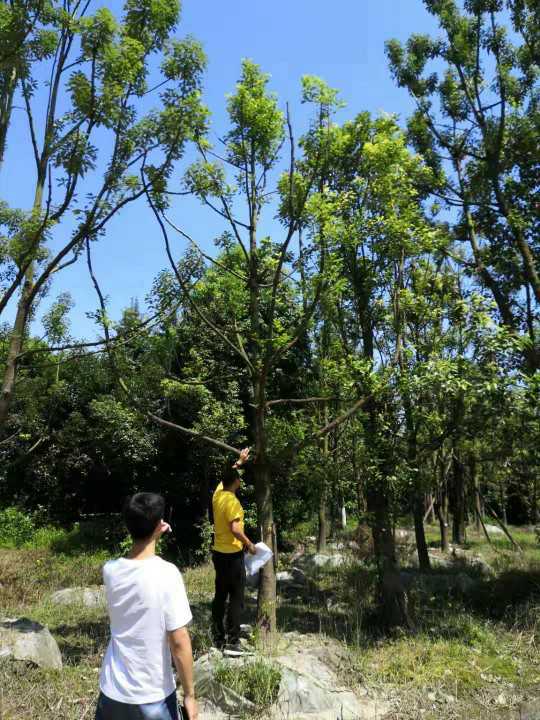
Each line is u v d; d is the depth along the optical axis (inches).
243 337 322.3
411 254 314.8
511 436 296.5
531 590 326.3
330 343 338.6
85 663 229.0
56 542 669.3
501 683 212.4
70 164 240.4
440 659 233.3
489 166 439.2
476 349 282.4
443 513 627.2
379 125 303.6
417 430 302.5
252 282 290.4
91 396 670.5
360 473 296.5
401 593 295.4
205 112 265.7
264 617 252.5
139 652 101.7
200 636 255.4
